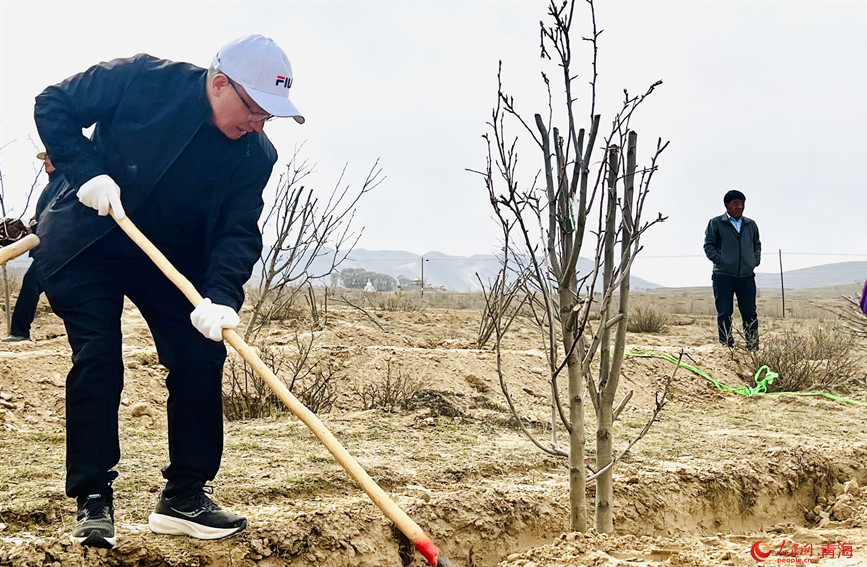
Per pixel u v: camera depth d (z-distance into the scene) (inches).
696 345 575.8
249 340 400.5
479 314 631.8
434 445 279.0
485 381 393.7
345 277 1919.3
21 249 165.0
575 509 194.7
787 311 1098.1
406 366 388.5
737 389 460.1
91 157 166.4
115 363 170.4
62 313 170.2
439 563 149.6
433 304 1005.8
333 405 343.9
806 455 279.7
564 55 180.1
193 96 167.2
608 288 189.6
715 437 318.3
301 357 369.4
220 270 172.6
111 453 169.3
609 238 187.9
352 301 719.7
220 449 178.7
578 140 183.8
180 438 174.6
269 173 180.9
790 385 481.4
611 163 181.6
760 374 488.4
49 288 169.6
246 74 163.8
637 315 672.4
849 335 573.6
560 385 406.3
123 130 166.6
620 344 193.8
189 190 169.6
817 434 339.3
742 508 253.4
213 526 176.1
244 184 176.9
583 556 176.4
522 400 388.2
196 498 176.7
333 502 210.2
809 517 262.5
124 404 308.7
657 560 179.9
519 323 605.9
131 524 184.9
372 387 358.9
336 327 476.7
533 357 436.1
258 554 178.2
